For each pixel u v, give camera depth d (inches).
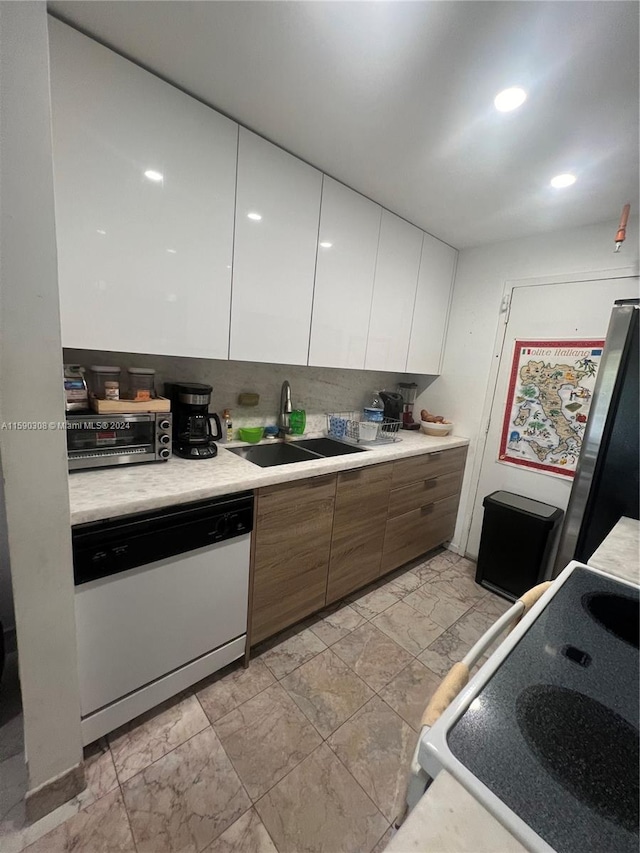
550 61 39.2
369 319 82.0
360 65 41.7
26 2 28.0
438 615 79.6
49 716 39.5
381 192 72.3
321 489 66.6
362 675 62.4
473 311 100.2
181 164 49.6
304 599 69.0
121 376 63.1
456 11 34.4
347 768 47.8
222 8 36.0
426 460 90.3
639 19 33.4
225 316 58.2
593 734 20.2
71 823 40.4
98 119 42.6
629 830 15.7
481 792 16.7
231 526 53.7
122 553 43.6
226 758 47.9
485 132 52.2
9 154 29.0
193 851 38.9
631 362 59.6
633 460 60.6
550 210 74.4
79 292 44.5
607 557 43.6
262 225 59.7
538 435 89.8
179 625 51.4
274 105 49.9
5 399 32.0
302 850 39.6
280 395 87.3
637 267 73.5
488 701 21.9
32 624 36.8
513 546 85.8
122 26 39.2
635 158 55.2
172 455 63.6
